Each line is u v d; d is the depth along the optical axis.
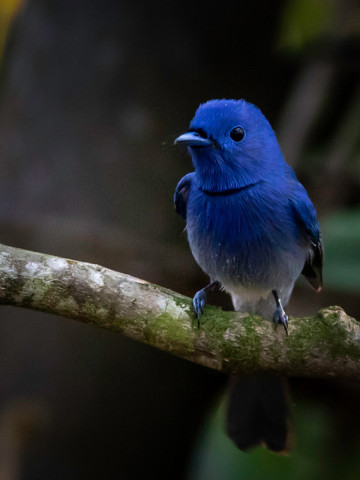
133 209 11.06
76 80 11.36
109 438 10.58
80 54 11.44
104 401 10.62
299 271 8.64
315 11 11.34
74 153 11.06
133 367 10.93
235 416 8.73
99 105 11.32
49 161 10.98
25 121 11.12
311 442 10.02
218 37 12.01
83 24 11.55
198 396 11.38
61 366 10.41
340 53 11.58
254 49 12.13
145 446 10.83
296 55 11.85
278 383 8.71
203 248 8.34
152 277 10.80
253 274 8.33
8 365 10.29
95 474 10.38
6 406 10.16
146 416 10.92
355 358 7.15
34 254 6.92
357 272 9.33
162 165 11.35
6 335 10.38
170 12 11.84
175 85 11.71
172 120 11.55
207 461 9.20
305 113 11.87
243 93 12.17
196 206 8.22
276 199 8.07
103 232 10.70
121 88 11.45
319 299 11.39
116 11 11.66
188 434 11.22
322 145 11.90
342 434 10.16
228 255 8.22
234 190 8.05
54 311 6.93
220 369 7.26
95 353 10.66
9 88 11.28
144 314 7.01
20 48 11.44
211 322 7.09
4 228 10.53
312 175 11.66
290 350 7.13
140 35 11.67
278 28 11.98
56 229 10.58
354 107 11.52
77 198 10.88
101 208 10.91
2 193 10.74
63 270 6.87
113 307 6.96
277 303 8.36
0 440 9.99
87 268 6.93
